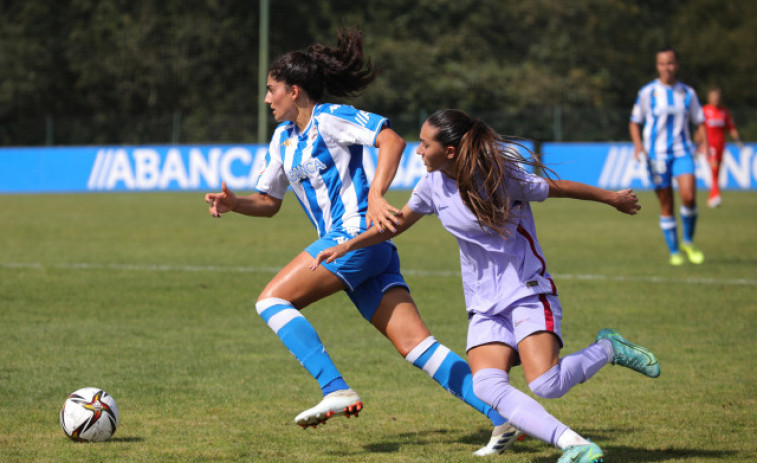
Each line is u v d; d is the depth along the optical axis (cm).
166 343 2569
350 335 2706
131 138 12088
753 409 1883
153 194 9438
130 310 3086
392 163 1579
